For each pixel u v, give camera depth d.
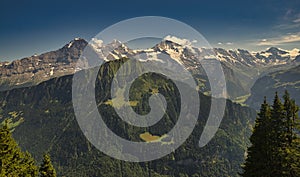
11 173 52.28
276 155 42.62
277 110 44.00
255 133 46.28
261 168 44.56
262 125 44.78
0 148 51.50
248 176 46.72
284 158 42.03
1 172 50.59
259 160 44.84
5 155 51.72
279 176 42.50
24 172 55.97
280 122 43.91
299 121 43.72
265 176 43.53
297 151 42.66
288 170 42.03
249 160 46.75
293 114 43.72
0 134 51.88
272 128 43.81
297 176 41.91
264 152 44.19
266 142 43.81
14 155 54.25
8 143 52.31
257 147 45.56
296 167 41.88
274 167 42.78
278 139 43.44
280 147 43.09
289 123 43.69
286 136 43.72
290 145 43.47
